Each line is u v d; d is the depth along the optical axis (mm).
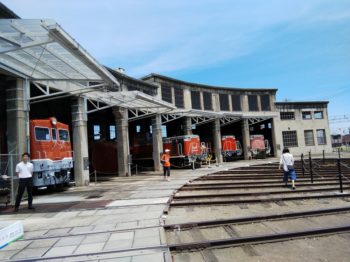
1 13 12281
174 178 20203
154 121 28109
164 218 8625
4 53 10016
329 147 47906
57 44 9719
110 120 34531
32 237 7164
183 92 34844
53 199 13008
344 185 14664
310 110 47438
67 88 16562
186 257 5809
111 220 8539
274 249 6199
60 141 15688
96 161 27875
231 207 10484
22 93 13266
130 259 5480
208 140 38031
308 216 8641
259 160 38406
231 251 6102
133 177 23000
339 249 6160
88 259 5582
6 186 11617
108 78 12812
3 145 15617
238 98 42406
